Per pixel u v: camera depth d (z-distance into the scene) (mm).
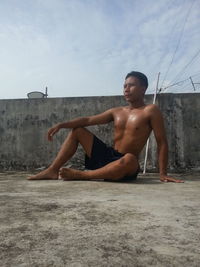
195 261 623
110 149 1788
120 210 977
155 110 1765
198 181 1757
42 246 685
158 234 764
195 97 2467
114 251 663
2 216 910
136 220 874
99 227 811
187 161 2426
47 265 600
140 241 718
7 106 2613
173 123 2455
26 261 615
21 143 2580
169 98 2473
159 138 1756
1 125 2609
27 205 1043
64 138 2537
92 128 2520
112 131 2500
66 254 646
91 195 1225
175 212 960
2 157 2586
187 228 811
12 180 1769
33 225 826
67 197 1182
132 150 1761
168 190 1365
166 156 1754
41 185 1514
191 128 2447
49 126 2570
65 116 2564
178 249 677
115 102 2527
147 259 628
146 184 1571
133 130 1753
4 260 620
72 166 2492
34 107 2594
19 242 708
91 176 1642
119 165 1604
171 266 602
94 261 616
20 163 2566
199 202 1102
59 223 843
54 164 1803
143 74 1831
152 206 1033
